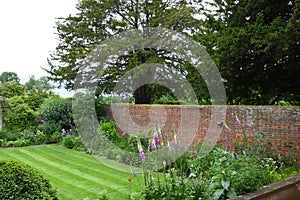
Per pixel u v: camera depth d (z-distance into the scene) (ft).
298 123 22.95
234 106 27.32
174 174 15.16
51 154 34.42
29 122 47.96
